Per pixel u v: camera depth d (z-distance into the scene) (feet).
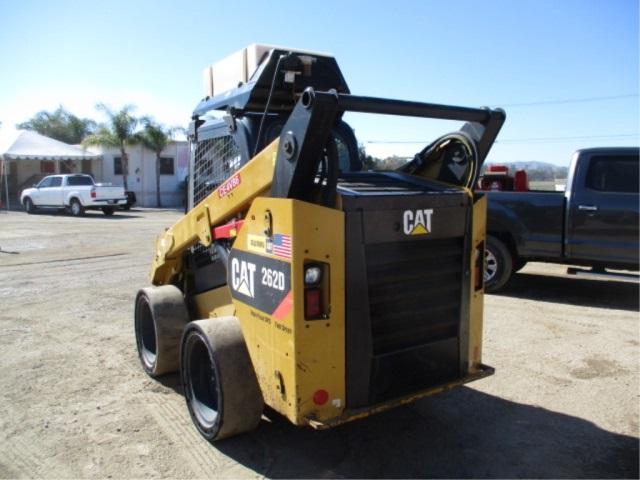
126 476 11.21
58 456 12.00
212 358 11.69
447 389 11.79
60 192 81.92
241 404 11.68
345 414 10.46
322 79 14.64
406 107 10.38
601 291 27.58
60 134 163.84
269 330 10.84
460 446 12.38
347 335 10.50
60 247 45.42
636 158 23.52
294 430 13.10
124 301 26.43
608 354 18.25
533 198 25.52
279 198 10.36
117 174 105.50
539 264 35.65
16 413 14.11
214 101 15.26
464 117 11.34
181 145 107.76
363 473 11.32
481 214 12.35
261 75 13.38
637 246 23.34
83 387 15.79
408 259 11.19
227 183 12.70
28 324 22.36
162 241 17.02
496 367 17.13
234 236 12.39
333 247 10.18
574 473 11.28
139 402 14.76
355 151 15.29
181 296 16.38
